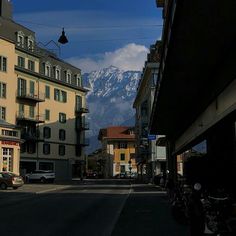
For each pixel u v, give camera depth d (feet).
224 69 50.96
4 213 67.62
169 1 38.86
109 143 428.97
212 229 33.53
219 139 76.38
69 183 223.10
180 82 63.10
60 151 282.97
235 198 34.50
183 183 56.59
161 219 58.90
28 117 253.03
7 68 224.74
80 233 45.42
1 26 229.86
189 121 94.89
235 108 47.32
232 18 36.88
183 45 44.39
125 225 52.37
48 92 272.10
